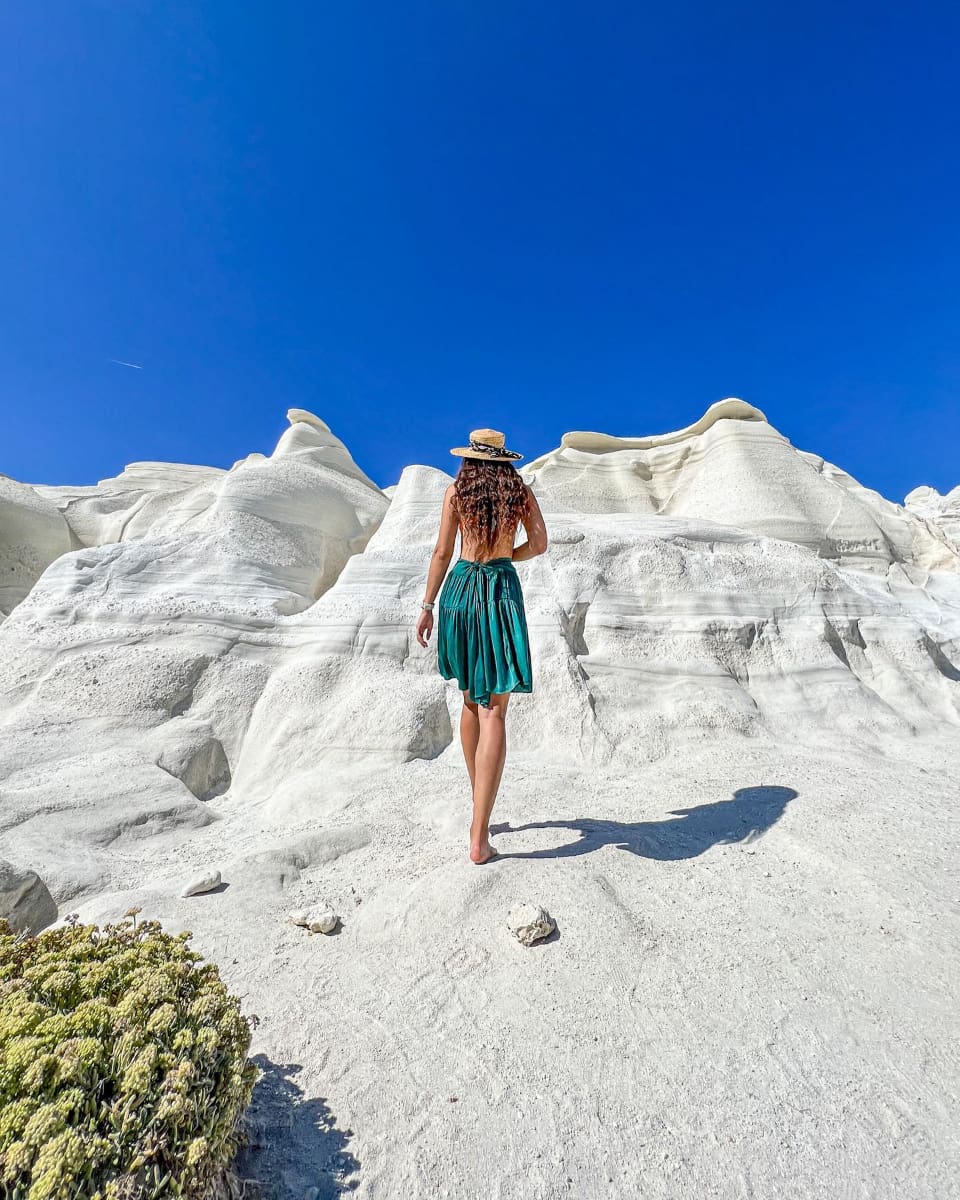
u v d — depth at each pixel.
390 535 8.57
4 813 3.97
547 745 5.43
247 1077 1.50
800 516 10.48
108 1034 1.40
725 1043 1.87
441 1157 1.55
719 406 14.04
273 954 2.45
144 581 7.50
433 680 6.09
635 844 3.11
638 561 7.22
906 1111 1.63
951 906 2.46
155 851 3.98
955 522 14.95
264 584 7.79
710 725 5.52
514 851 3.11
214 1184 1.36
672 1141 1.57
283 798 4.70
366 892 2.94
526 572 7.11
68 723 5.59
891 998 2.02
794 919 2.45
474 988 2.15
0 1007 1.44
